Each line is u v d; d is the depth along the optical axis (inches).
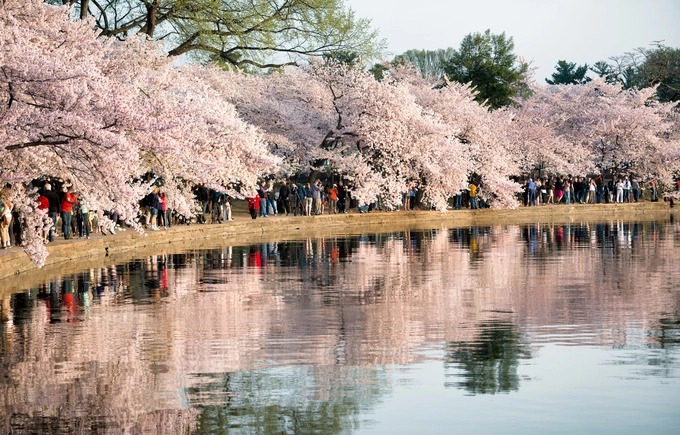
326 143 2320.4
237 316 705.0
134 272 1030.4
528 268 1039.6
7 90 883.4
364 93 2276.1
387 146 2241.6
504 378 489.7
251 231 1774.1
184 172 1518.2
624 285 870.4
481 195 2529.5
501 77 3671.3
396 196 2236.7
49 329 650.2
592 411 423.8
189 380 492.4
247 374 505.7
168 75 1459.2
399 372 506.6
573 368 509.7
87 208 1283.2
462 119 2549.2
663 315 685.9
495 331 626.8
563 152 2915.8
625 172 3147.1
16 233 1187.3
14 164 971.3
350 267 1074.1
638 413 419.8
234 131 1642.5
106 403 448.1
